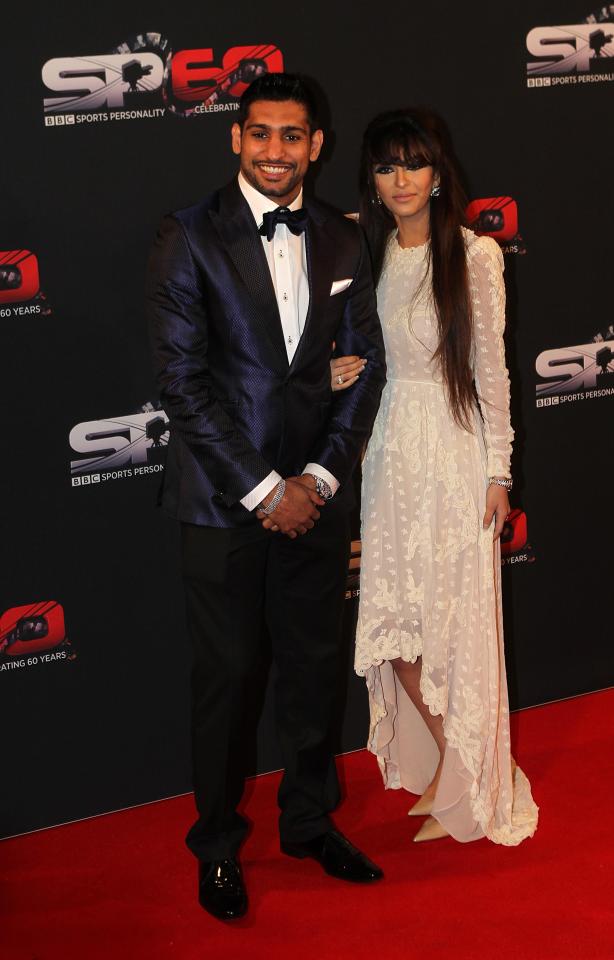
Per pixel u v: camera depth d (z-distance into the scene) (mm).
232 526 2273
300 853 2609
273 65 2621
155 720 2859
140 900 2490
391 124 2311
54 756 2781
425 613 2506
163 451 2711
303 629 2459
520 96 2883
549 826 2686
